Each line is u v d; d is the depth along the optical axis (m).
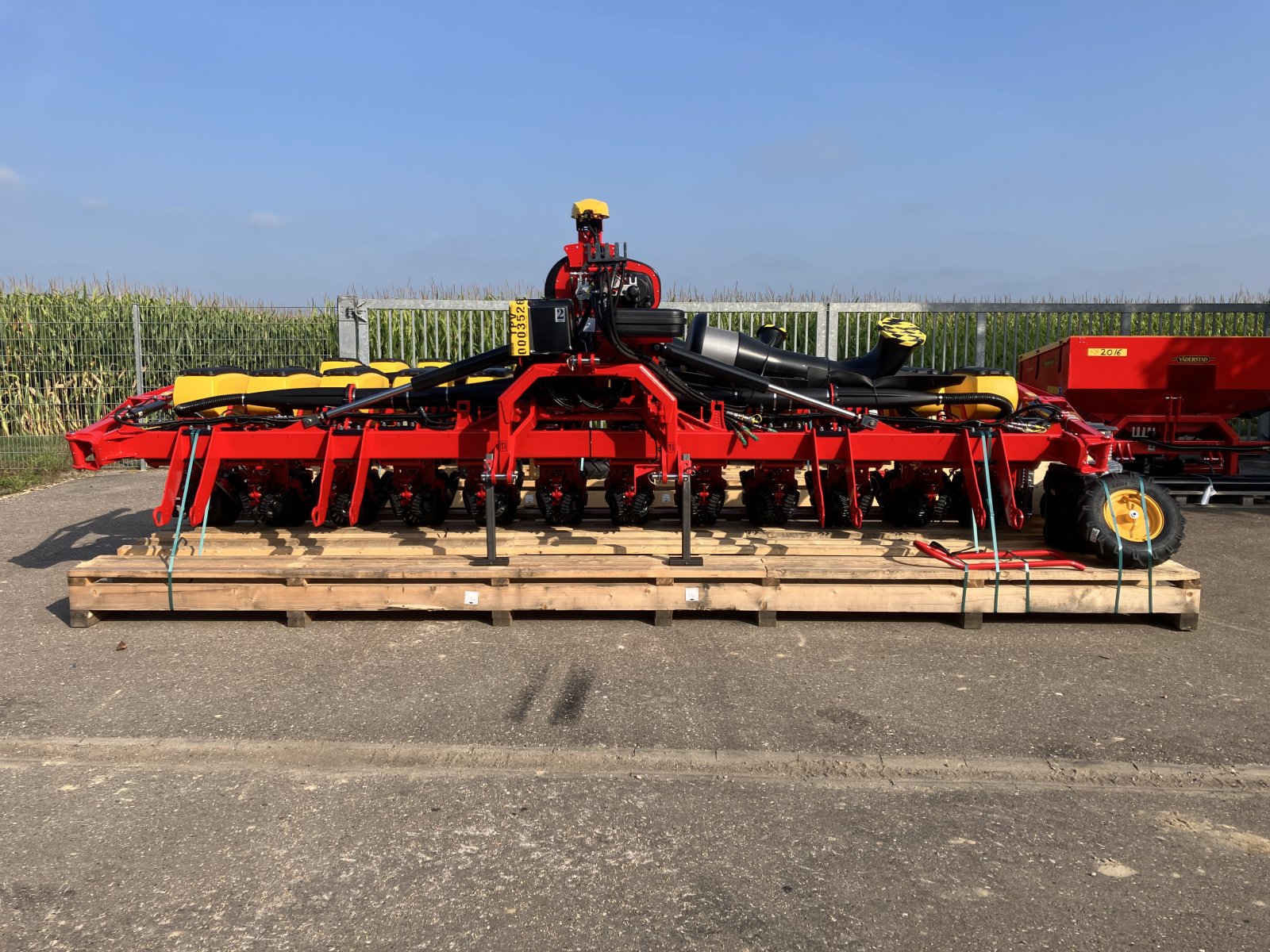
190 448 5.74
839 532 6.33
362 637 5.16
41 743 3.82
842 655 4.89
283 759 3.71
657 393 5.37
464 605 5.29
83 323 14.62
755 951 2.54
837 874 2.91
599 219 5.53
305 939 2.60
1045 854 3.04
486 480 5.29
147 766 3.66
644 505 6.20
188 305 15.48
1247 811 3.33
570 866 2.96
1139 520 5.54
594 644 5.04
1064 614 5.63
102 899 2.78
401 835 3.15
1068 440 5.54
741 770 3.62
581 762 3.68
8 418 14.77
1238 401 10.48
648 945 2.57
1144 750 3.77
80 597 5.32
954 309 13.34
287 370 7.05
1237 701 4.30
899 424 6.04
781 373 6.43
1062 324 13.73
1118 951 2.54
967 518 6.61
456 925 2.66
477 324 13.47
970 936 2.61
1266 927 2.65
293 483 6.49
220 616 5.54
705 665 4.73
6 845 3.08
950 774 3.60
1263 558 7.28
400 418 6.05
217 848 3.07
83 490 10.43
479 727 3.98
